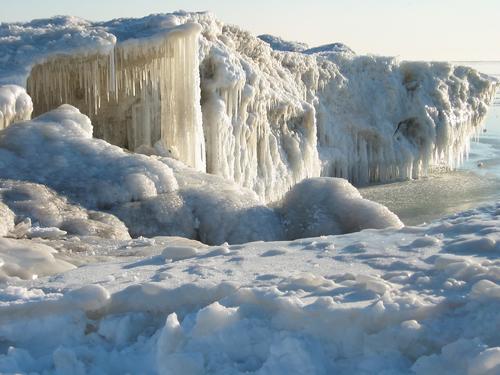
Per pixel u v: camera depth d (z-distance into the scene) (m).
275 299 3.74
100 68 15.23
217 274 4.79
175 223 11.45
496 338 3.33
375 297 3.91
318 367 3.37
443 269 4.52
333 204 12.59
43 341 4.06
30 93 14.57
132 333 4.06
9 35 14.77
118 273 5.25
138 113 16.94
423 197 22.95
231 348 3.59
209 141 18.08
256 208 12.40
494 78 30.23
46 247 7.52
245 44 21.61
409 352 3.41
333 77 25.84
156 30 15.70
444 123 27.48
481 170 29.42
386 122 26.69
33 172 11.41
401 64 28.09
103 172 11.74
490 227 5.74
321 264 4.98
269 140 20.88
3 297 4.45
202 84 18.38
